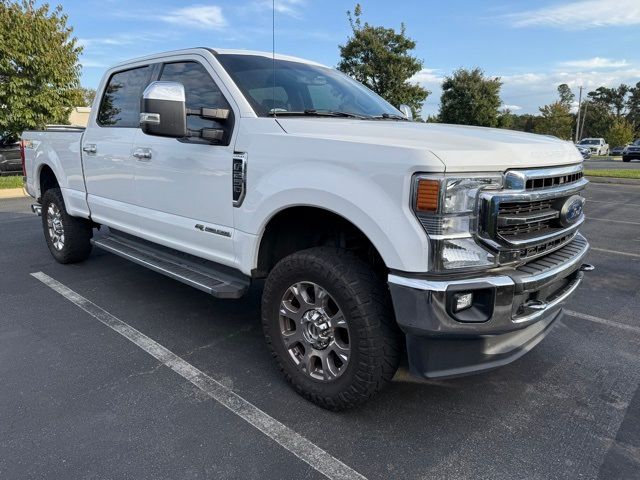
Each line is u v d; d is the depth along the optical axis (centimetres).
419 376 249
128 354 345
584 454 246
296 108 336
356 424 268
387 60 1867
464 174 227
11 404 280
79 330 384
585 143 5222
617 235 779
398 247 228
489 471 233
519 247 242
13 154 1564
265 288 293
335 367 274
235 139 306
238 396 293
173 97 287
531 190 248
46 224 568
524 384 314
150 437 253
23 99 1375
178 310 429
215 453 242
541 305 254
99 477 224
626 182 1634
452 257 225
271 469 232
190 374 318
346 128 278
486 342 247
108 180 435
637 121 9081
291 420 270
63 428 259
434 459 241
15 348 351
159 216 376
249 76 335
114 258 595
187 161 340
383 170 233
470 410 284
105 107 451
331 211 253
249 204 296
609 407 289
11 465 230
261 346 361
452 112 2933
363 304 248
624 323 414
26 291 472
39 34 1373
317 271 262
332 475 229
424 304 226
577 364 341
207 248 339
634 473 233
